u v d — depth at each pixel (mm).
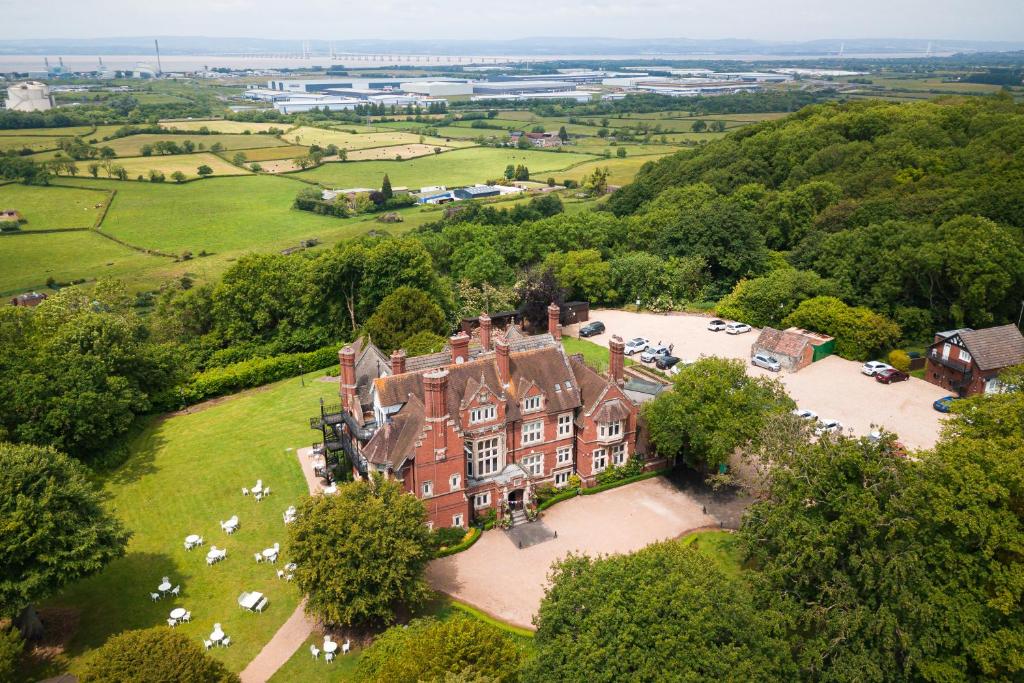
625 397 87312
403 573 61031
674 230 171500
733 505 84625
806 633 58781
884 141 184625
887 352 128375
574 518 82125
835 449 58688
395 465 73188
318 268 133500
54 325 99875
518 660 52406
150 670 48000
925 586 52844
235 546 76562
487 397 78562
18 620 61906
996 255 120688
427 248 163750
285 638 64062
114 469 92500
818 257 152875
